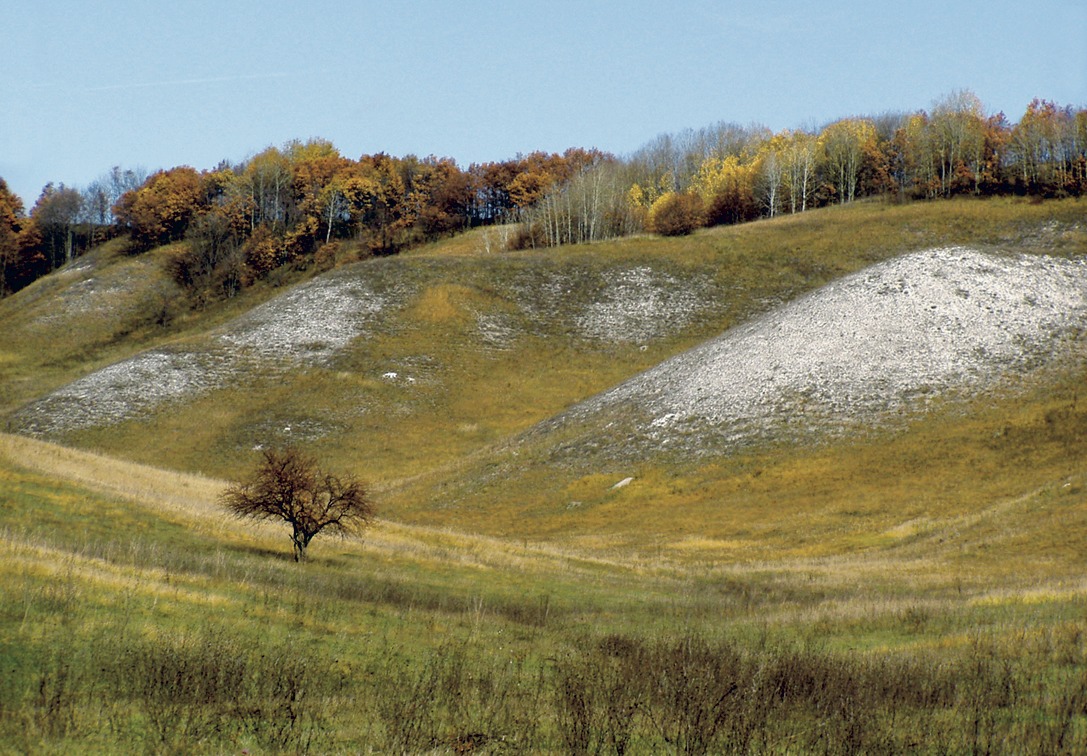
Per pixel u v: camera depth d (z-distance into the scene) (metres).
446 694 17.69
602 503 55.66
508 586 34.53
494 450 69.81
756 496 52.94
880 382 62.19
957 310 68.00
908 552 42.12
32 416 81.31
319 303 99.62
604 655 21.11
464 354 91.00
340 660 19.91
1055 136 121.75
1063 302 69.62
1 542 25.27
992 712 16.42
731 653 20.53
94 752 13.63
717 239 114.38
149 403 82.75
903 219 113.69
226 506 37.34
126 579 23.55
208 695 16.22
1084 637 21.67
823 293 74.19
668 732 15.61
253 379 86.88
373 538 41.97
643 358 90.19
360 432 77.62
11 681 16.02
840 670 18.84
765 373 65.56
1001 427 55.38
